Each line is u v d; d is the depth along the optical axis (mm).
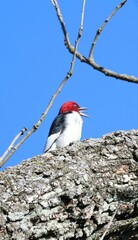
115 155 9461
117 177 9211
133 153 9500
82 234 8758
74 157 9406
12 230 8469
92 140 9703
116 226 8898
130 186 9164
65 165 9250
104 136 9758
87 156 9461
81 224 8789
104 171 9258
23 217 8594
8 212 8562
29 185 8875
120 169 9320
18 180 8938
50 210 8734
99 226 8891
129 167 9359
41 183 8930
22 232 8508
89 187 9000
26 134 6211
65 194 8828
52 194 8828
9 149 6133
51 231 8633
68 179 9023
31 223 8609
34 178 9000
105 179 9172
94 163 9352
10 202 8656
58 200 8805
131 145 9586
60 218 8727
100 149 9562
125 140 9664
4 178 8953
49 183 8938
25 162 9312
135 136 9773
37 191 8812
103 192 9039
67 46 7031
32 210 8680
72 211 8797
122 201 9039
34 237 8562
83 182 9008
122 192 9078
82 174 9102
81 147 9562
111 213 8938
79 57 7047
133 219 9039
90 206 8867
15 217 8547
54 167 9188
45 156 9438
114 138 9695
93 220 8859
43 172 9078
